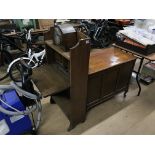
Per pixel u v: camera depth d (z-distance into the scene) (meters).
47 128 1.81
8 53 2.72
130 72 2.09
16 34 2.63
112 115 2.00
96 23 3.22
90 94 1.77
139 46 1.94
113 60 1.85
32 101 1.63
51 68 1.77
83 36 1.40
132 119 1.95
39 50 2.66
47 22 2.93
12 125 1.58
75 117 1.74
